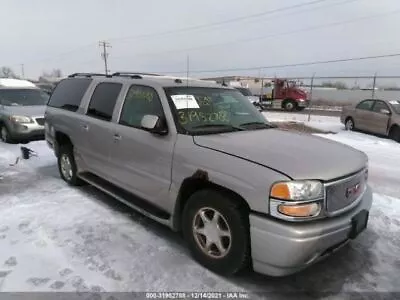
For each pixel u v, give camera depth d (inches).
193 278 132.3
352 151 149.9
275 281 132.0
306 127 637.9
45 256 144.9
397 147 436.1
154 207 163.9
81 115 213.2
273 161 123.1
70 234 164.6
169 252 150.3
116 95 188.7
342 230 121.8
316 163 125.0
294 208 113.9
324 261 146.8
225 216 127.0
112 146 182.5
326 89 1861.5
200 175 134.0
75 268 136.7
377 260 148.6
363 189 143.6
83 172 219.8
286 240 112.5
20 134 401.7
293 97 1254.9
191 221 140.6
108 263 140.8
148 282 129.3
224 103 176.4
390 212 198.7
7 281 127.5
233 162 126.8
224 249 131.6
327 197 119.9
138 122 169.2
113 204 202.7
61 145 243.9
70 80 247.9
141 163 163.6
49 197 213.5
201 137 145.0
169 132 150.8
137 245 155.6
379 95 1315.2
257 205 117.9
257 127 171.6
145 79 178.1
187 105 160.1
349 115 596.4
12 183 241.9
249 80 1791.3
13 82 482.9
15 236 161.8
